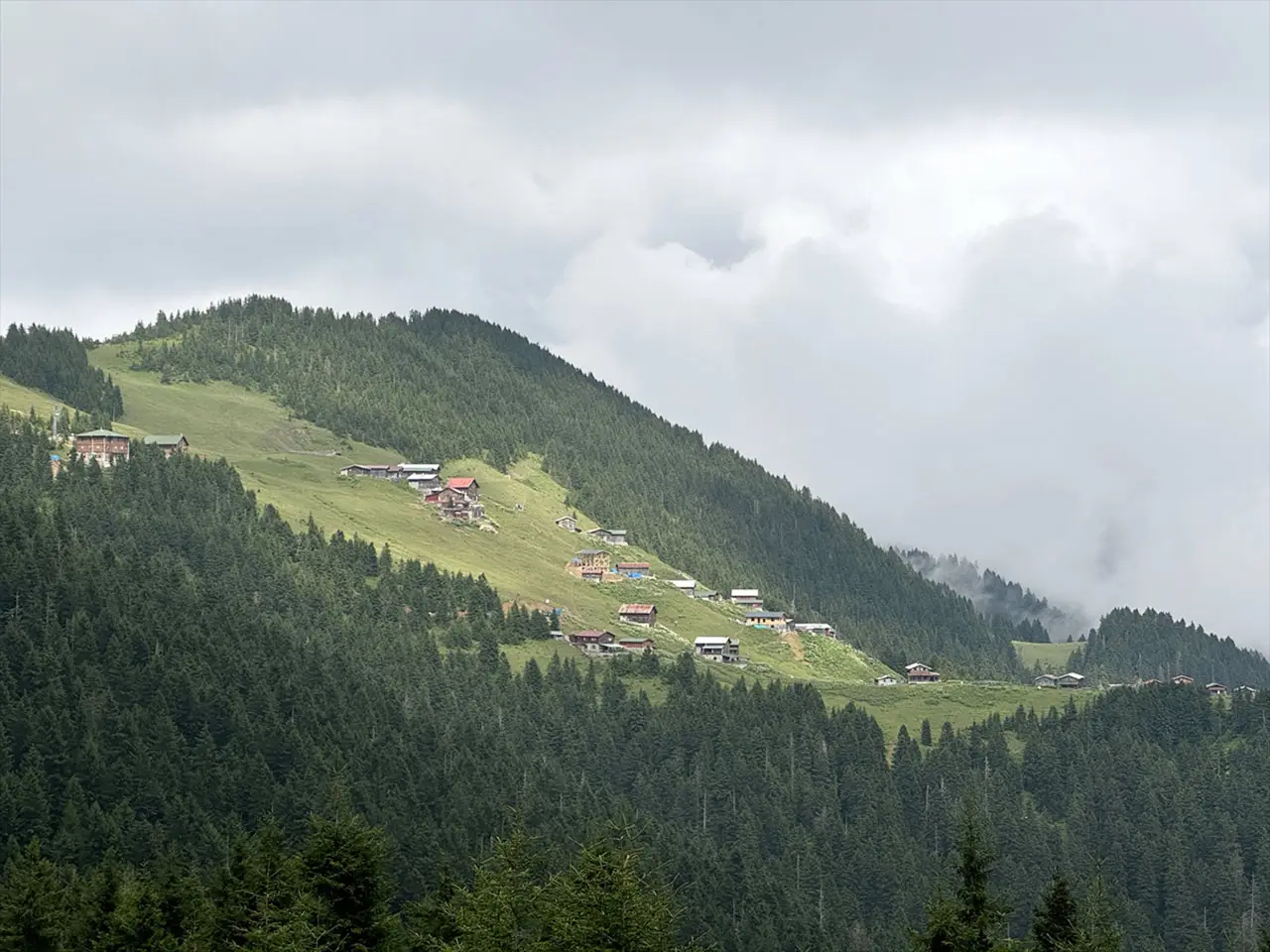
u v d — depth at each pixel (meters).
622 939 85.88
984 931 89.75
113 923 109.81
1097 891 96.44
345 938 96.50
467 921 100.00
